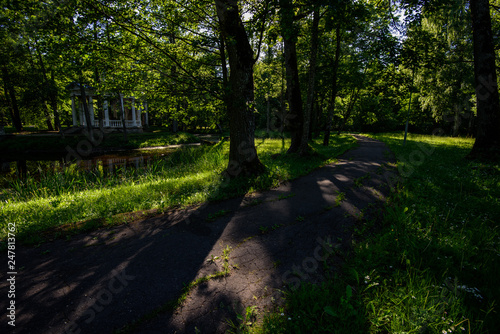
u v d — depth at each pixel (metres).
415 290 2.44
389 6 10.04
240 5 6.54
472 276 2.76
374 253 3.23
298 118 11.98
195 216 4.82
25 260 3.35
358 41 15.39
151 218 4.81
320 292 2.50
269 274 2.94
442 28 19.64
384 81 13.64
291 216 4.67
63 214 5.11
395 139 24.23
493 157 8.98
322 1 5.75
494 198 5.07
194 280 2.84
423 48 9.81
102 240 3.92
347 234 3.89
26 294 2.63
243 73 6.86
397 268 2.94
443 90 21.45
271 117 34.56
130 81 8.48
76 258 3.39
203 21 7.21
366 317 2.19
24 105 21.11
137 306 2.44
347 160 11.06
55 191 7.62
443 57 10.14
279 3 5.54
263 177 7.16
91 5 5.38
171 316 2.31
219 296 2.57
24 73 20.86
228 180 7.05
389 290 2.56
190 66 8.49
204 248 3.60
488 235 3.56
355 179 7.05
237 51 6.68
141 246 3.69
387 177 7.37
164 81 7.67
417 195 5.49
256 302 2.48
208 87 6.83
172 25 7.37
